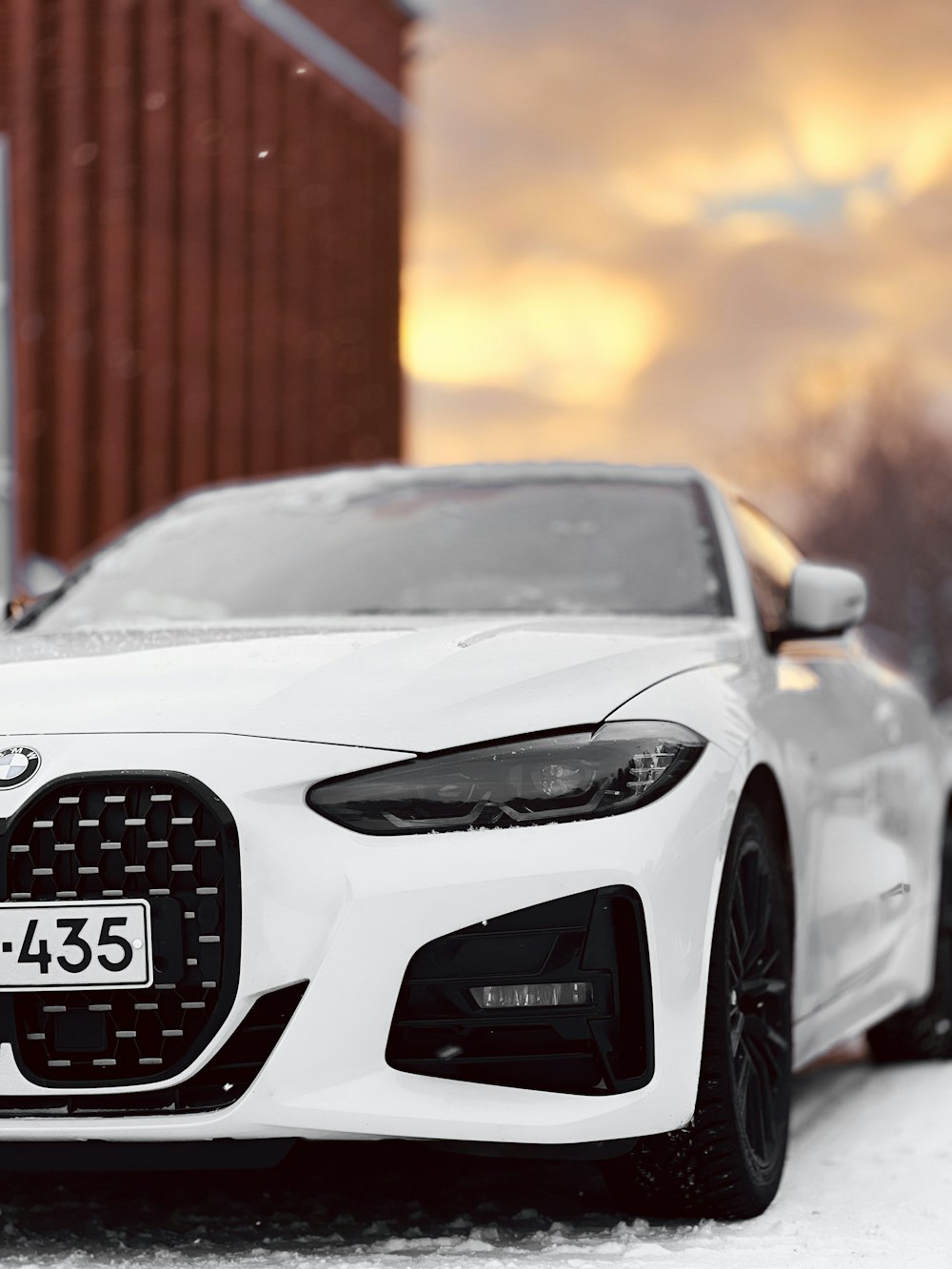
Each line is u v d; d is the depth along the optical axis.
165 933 2.96
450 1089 3.00
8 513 9.85
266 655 3.35
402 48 47.16
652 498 4.79
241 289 38.97
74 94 34.09
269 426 40.31
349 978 2.96
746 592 4.37
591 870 3.03
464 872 3.00
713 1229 3.25
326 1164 3.84
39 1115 2.97
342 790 3.02
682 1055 3.10
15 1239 3.21
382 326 46.25
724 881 3.27
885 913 4.63
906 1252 3.05
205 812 2.99
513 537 4.68
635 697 3.28
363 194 44.81
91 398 34.50
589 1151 3.06
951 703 54.47
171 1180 3.71
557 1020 3.02
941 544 55.38
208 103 37.50
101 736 3.04
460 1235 3.23
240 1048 2.99
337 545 4.79
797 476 57.25
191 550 4.93
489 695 3.18
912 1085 4.95
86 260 34.28
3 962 2.97
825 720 4.20
